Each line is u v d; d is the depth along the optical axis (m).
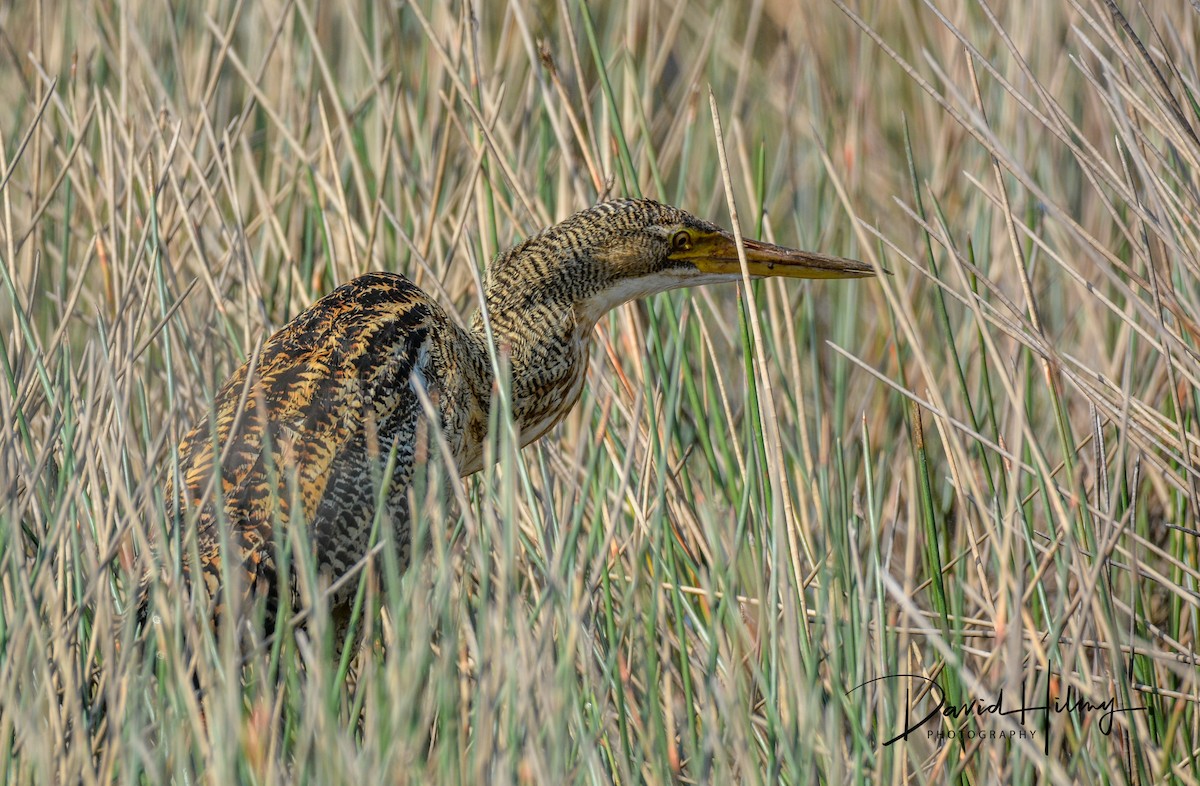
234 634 6.68
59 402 8.75
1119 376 11.09
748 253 10.44
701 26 17.52
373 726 6.73
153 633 7.43
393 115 11.80
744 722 7.29
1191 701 8.91
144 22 14.21
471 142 12.51
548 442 10.73
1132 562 8.55
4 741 6.86
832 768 7.03
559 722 6.61
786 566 7.98
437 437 7.27
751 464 8.74
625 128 12.98
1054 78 14.36
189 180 12.34
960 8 14.47
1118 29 10.23
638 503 9.07
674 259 10.41
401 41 14.40
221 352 11.41
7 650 7.43
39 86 11.63
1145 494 10.41
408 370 9.02
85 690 7.52
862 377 12.95
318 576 8.38
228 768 6.22
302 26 14.45
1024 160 13.50
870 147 15.95
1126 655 8.74
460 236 11.11
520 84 14.48
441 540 7.18
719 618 7.98
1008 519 7.51
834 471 10.74
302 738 6.50
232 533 8.10
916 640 9.62
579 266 10.22
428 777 6.78
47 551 7.52
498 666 6.74
